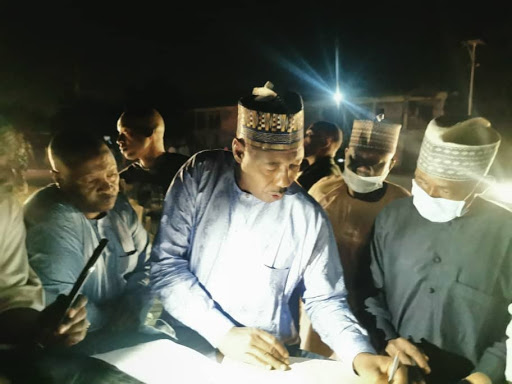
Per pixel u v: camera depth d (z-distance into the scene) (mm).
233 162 1830
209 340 1692
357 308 2135
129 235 2076
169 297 1747
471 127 1649
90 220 1940
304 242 1798
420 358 1639
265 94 1620
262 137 1597
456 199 1718
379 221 1986
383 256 1963
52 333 1506
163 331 1963
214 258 1812
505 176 9797
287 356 1652
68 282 1824
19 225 1665
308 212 1802
